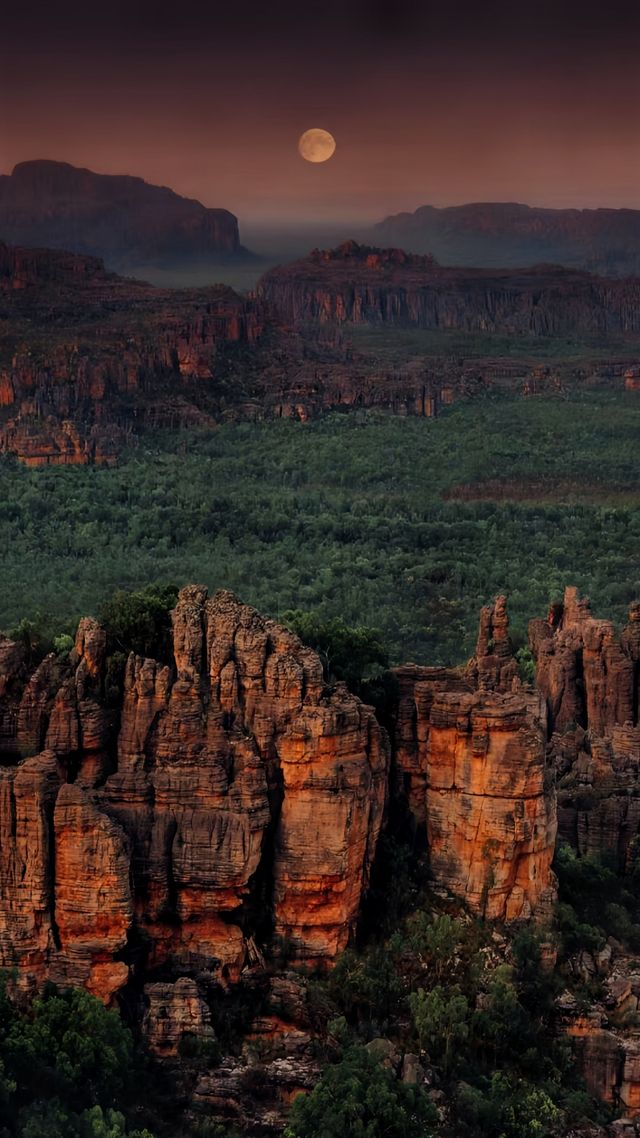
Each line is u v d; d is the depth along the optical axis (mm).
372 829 114188
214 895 109250
